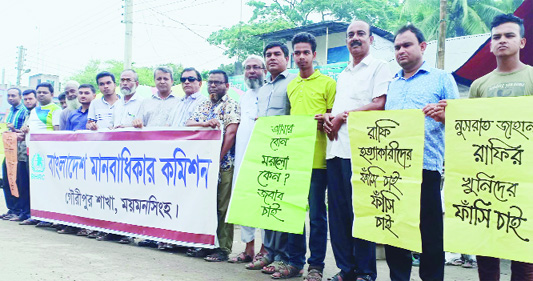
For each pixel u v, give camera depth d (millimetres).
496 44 3680
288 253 4828
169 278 4426
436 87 3846
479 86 3898
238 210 4684
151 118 6477
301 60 4641
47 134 7395
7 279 4180
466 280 4805
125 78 6668
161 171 5852
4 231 6875
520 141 3148
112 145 6438
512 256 3137
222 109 5484
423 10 23688
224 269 4941
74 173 6953
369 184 3932
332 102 4625
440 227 3824
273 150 4645
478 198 3291
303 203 4336
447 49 14945
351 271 4352
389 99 4082
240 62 25656
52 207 7273
